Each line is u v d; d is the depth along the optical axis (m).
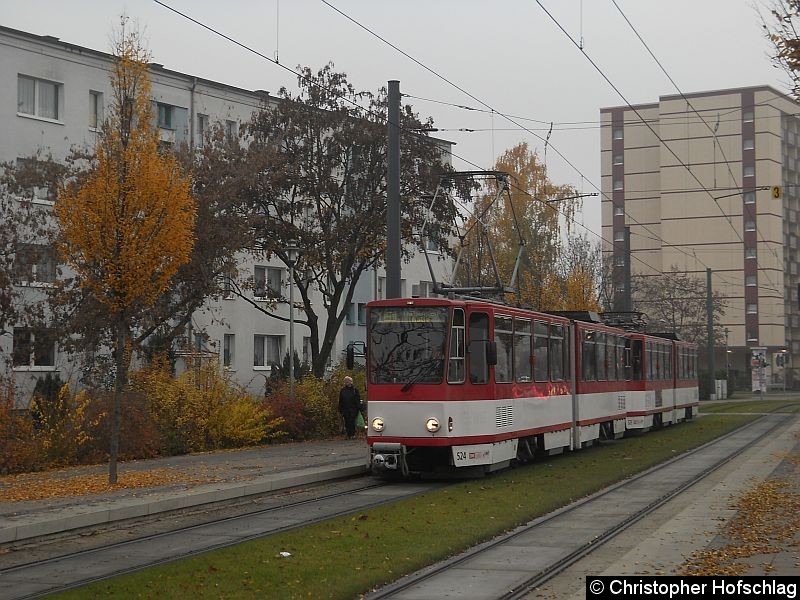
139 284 18.42
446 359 20.81
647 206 101.62
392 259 24.23
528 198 54.84
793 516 14.80
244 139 35.25
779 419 46.72
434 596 10.05
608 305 69.94
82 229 18.28
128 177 18.28
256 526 14.88
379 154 34.62
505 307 22.75
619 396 33.47
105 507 15.52
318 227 35.94
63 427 23.59
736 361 99.12
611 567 11.08
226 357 46.88
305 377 34.09
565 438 27.25
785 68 16.44
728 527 13.87
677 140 97.94
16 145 38.75
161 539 13.81
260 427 29.44
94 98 41.81
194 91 45.06
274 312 49.12
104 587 10.22
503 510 16.14
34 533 13.73
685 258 98.06
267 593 9.89
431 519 15.12
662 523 15.04
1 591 10.51
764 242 93.44
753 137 94.75
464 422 20.86
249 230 32.25
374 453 20.95
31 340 31.06
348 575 10.79
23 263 29.70
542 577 10.98
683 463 25.33
